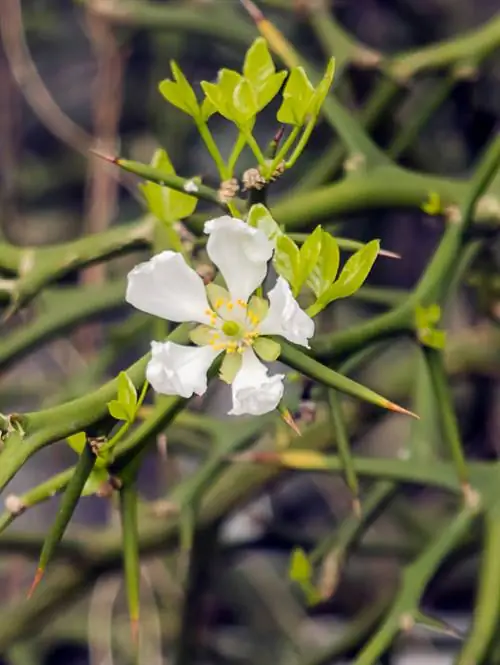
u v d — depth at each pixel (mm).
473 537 1303
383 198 1058
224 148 1882
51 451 1898
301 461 1072
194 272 891
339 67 1252
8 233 1864
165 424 917
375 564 1951
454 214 1047
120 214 1989
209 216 1014
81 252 1038
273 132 1833
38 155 2102
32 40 2027
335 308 1571
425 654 1894
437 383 1000
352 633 1383
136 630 931
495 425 1776
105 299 1182
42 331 1156
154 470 2092
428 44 1909
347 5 1968
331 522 2072
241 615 1920
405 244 1968
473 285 1358
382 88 1312
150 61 1977
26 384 1697
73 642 1808
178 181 917
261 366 891
